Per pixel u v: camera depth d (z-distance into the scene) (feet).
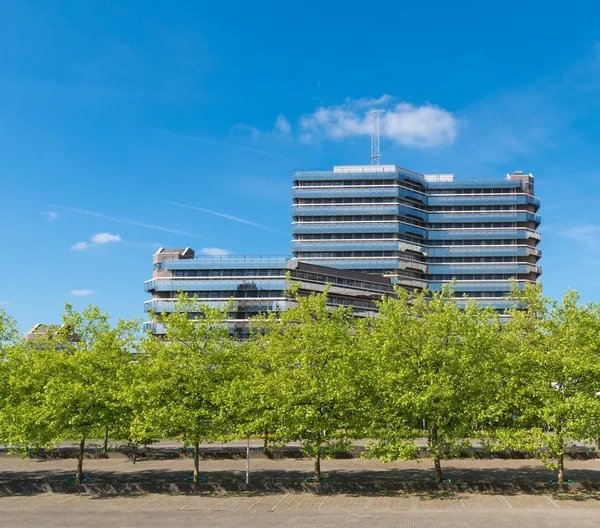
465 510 105.40
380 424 122.52
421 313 136.05
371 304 508.94
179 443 208.74
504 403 121.60
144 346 130.31
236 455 174.29
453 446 122.62
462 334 126.93
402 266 560.61
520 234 586.86
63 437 124.88
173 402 120.98
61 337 143.54
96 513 106.63
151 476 143.23
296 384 122.72
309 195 583.99
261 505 111.65
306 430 124.67
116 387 128.98
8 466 163.02
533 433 116.88
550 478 133.49
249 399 123.44
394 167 588.09
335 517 101.45
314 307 133.90
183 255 504.02
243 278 468.34
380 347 127.95
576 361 115.14
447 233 591.78
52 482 131.44
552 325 126.72
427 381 121.80
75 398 123.75
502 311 553.64
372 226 570.87
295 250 572.51
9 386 135.54
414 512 104.32
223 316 132.98
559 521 96.94
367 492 122.21
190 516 103.60
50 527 97.35
